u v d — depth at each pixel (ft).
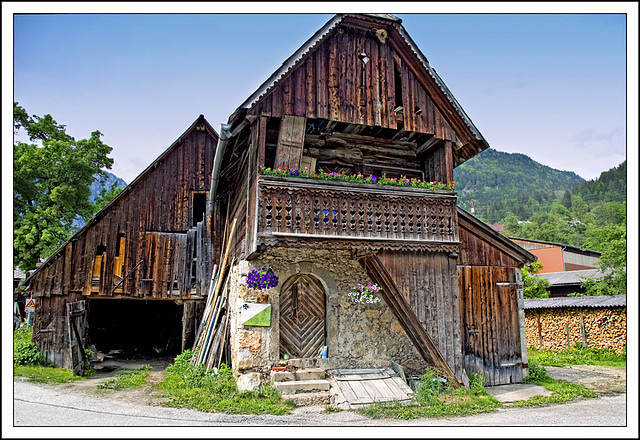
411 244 33.63
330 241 31.68
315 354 35.29
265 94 32.22
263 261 34.19
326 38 34.68
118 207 50.37
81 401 31.48
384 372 34.58
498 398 34.45
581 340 63.77
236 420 26.63
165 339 69.51
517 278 42.42
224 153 36.14
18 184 75.82
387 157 41.04
